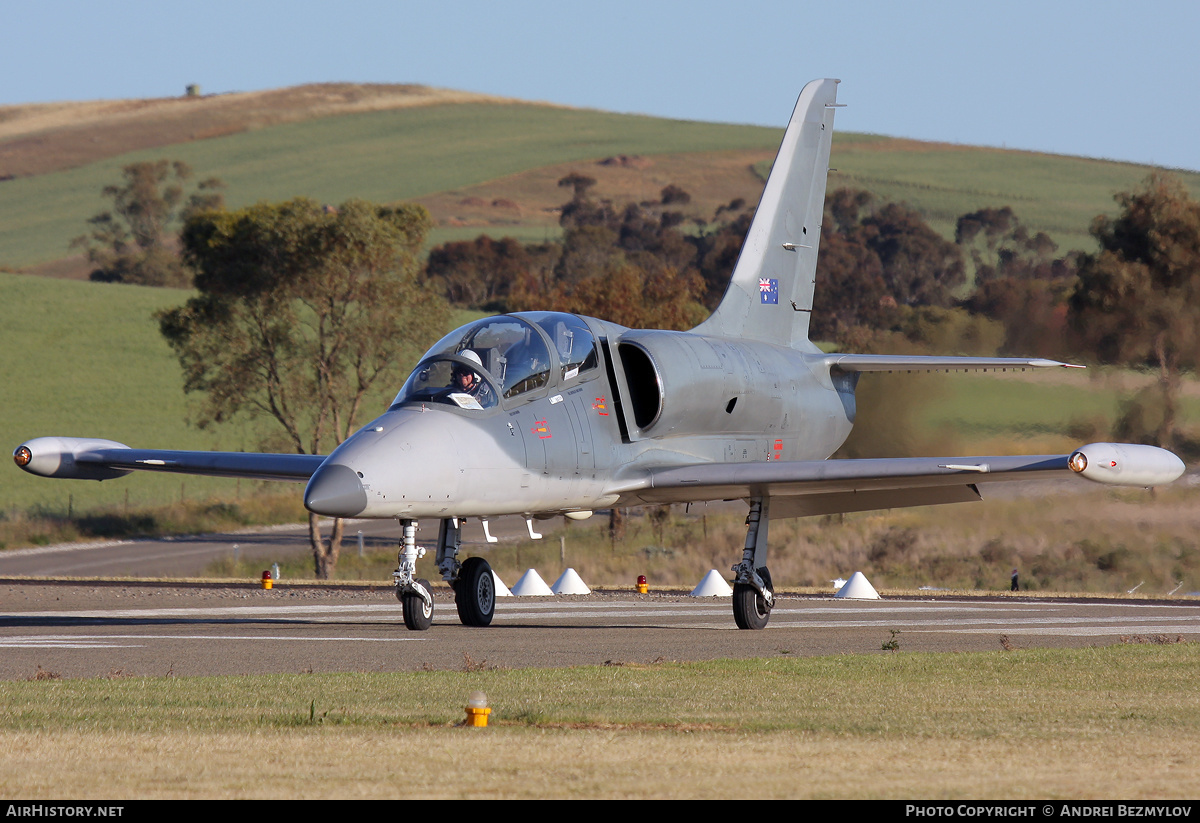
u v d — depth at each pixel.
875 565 128.75
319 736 24.78
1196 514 121.06
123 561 159.62
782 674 36.31
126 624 58.72
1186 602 90.00
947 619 66.25
